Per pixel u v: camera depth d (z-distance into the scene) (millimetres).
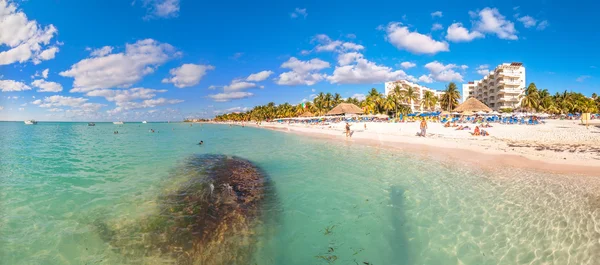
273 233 5789
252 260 4781
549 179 8828
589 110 69500
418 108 105688
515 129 27547
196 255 4918
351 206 7242
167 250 5074
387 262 4656
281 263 4676
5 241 5320
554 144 16219
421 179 9672
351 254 4938
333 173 11117
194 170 12133
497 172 10164
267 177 10664
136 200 7809
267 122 107625
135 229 5914
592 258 4418
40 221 6289
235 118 171125
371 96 80375
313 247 5207
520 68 76000
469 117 49406
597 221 5629
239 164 13641
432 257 4758
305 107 104312
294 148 20422
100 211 6930
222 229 5965
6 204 7418
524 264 4406
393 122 54969
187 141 29016
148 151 19438
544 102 69438
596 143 16078
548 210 6320
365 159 14219
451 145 17766
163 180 10219
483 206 6809
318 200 7773
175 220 6398
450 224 5938
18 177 10742
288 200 7812
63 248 5102
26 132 49531
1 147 22484
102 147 22531
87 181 10070
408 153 15602
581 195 7141
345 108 64812
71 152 19031
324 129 44781
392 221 6234
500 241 5129
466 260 4613
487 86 86250
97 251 5016
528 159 11984
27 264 4566
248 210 7066
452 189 8320
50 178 10555
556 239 5059
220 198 8023
